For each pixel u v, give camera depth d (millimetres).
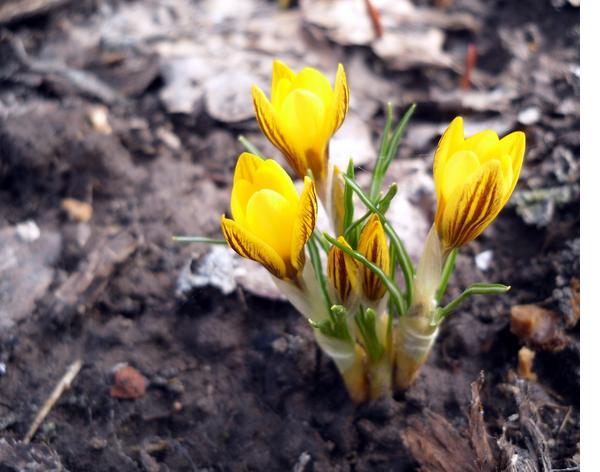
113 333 436
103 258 454
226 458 404
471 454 389
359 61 551
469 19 592
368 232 350
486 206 335
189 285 444
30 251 461
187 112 514
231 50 555
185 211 474
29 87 527
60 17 597
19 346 432
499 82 536
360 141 497
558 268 437
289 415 410
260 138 502
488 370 421
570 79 523
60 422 414
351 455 400
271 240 343
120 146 496
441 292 376
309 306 365
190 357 430
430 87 537
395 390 406
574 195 459
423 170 489
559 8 581
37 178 483
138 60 547
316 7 597
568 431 403
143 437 411
